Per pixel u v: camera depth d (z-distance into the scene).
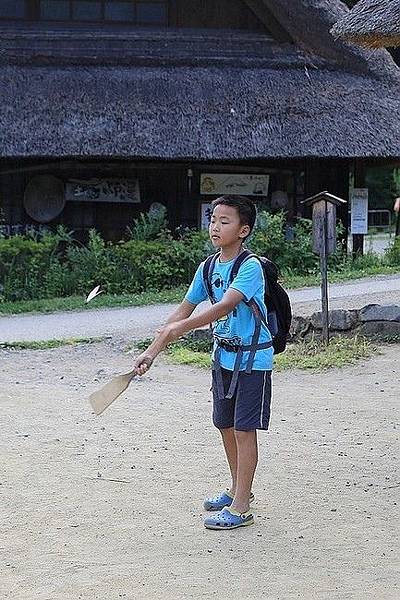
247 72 37.91
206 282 10.52
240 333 10.30
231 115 35.78
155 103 35.84
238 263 10.29
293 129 35.62
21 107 35.09
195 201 37.88
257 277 10.23
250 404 10.27
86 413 15.73
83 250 34.25
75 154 33.97
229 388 10.37
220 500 10.88
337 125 36.03
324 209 21.36
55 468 12.59
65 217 37.44
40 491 11.62
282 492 11.53
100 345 22.41
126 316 26.91
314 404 16.20
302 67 38.53
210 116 35.62
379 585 8.80
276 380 18.25
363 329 22.06
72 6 38.22
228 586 8.79
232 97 36.53
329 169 38.44
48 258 33.28
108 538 10.05
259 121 35.75
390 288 29.36
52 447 13.63
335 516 10.68
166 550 9.70
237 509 10.37
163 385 17.97
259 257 10.49
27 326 25.70
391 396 16.77
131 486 11.79
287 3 38.00
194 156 34.47
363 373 18.73
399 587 8.76
